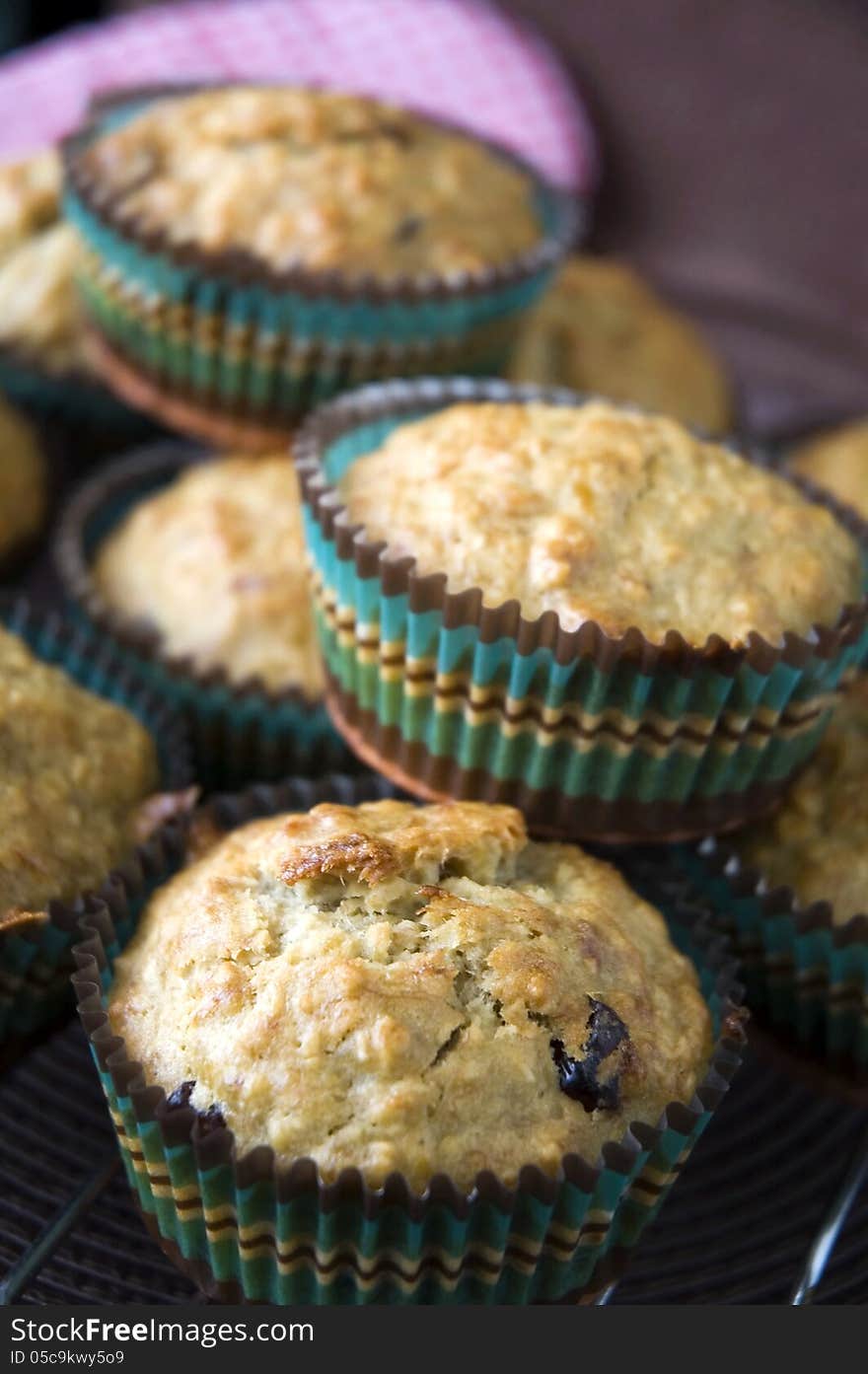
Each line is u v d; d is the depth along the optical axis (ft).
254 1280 0.90
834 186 1.57
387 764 1.01
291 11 1.61
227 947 0.90
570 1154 0.87
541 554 0.95
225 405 1.16
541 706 0.96
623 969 0.92
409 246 1.14
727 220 1.64
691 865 1.02
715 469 1.01
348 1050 0.87
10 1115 1.01
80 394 1.30
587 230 1.63
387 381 1.15
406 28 1.60
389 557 0.96
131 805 1.01
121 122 1.21
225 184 1.13
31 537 1.27
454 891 0.92
